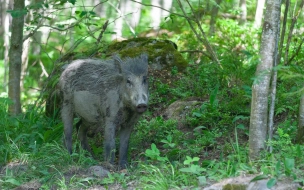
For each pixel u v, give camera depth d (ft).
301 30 63.77
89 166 35.76
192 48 60.75
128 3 108.88
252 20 78.38
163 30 85.30
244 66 51.80
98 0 107.86
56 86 41.75
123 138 37.22
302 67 46.62
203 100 44.96
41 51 90.33
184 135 40.40
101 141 43.19
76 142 39.50
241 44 61.46
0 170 35.86
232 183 28.22
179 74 49.16
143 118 44.11
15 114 47.62
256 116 31.91
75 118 42.98
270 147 32.37
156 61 49.65
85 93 37.55
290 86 43.47
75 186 32.48
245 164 31.17
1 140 39.91
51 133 39.93
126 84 35.27
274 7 30.58
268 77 31.42
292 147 31.63
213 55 50.75
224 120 41.04
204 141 38.47
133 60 35.55
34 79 85.20
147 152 33.14
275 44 31.07
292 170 29.17
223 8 77.25
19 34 47.88
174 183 30.50
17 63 48.21
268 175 28.73
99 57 50.60
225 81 46.50
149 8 106.01
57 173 34.42
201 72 47.83
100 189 31.71
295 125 38.01
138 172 33.53
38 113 46.85
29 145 38.75
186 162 30.81
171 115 43.91
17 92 48.37
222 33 63.62
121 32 91.61
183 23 76.07
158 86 47.14
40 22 51.96
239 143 38.45
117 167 36.35
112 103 36.35
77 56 50.62
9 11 42.60
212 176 30.35
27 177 34.63
